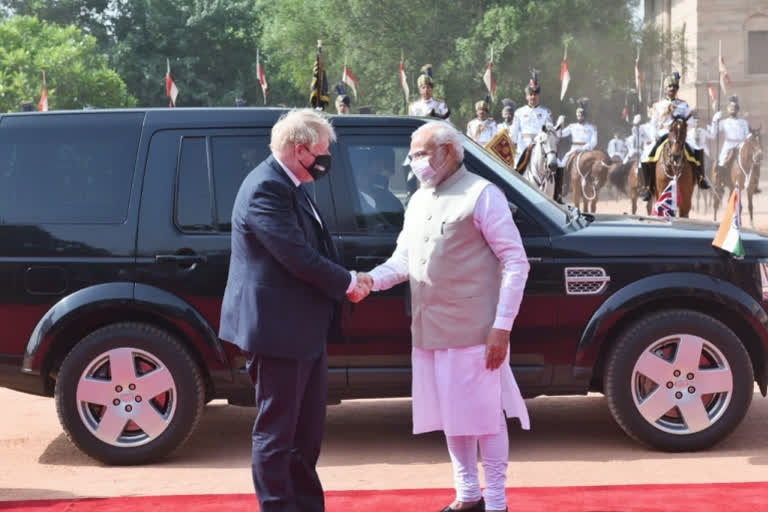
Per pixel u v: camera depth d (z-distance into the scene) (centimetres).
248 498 540
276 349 442
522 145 1964
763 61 4847
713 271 623
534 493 534
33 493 572
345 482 583
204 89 5531
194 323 618
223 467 626
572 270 619
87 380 622
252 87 5675
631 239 625
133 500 539
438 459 634
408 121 642
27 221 630
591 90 4322
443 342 475
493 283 477
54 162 640
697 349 619
